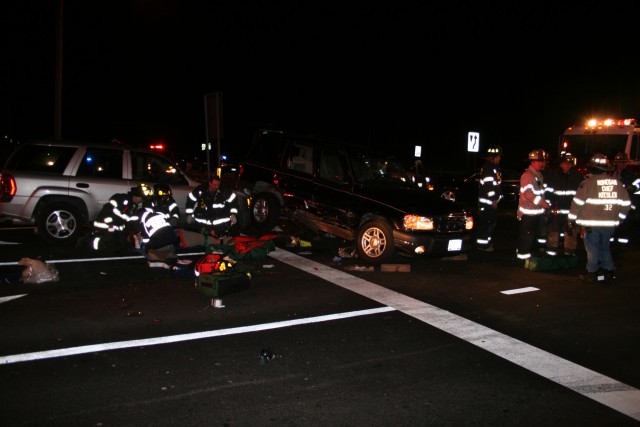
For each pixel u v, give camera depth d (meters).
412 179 10.78
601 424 3.96
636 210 11.92
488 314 6.54
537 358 5.17
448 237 8.90
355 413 4.02
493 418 4.00
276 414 3.96
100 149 10.09
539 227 9.29
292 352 5.14
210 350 5.12
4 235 10.47
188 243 9.34
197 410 3.98
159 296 6.78
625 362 5.14
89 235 9.20
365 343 5.42
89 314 6.00
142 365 4.73
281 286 7.47
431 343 5.48
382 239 8.95
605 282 8.33
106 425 3.74
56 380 4.38
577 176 10.37
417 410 4.09
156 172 10.63
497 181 10.71
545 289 7.83
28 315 5.89
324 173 10.21
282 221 11.55
